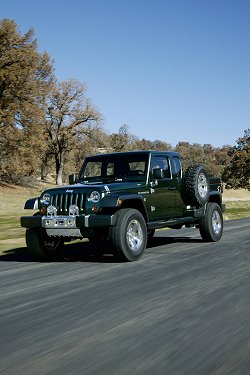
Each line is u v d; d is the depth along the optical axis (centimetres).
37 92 5784
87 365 298
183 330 368
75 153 7381
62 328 381
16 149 5384
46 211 814
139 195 818
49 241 845
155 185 881
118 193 798
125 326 382
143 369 290
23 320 411
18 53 5516
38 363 303
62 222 779
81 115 6950
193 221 1013
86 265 739
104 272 659
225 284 545
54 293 524
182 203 970
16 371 291
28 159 5500
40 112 5581
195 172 961
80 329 377
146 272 644
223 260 730
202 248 902
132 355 314
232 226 1398
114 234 748
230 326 377
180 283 556
